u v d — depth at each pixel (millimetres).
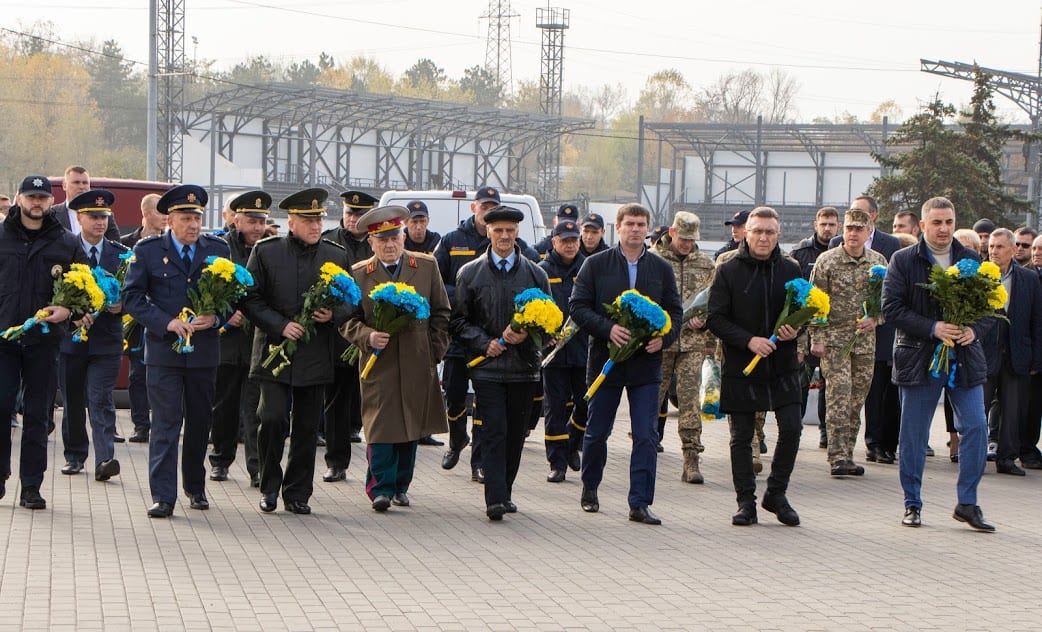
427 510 10234
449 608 7285
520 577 8078
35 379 9641
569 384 11891
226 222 12594
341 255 10055
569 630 6930
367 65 128250
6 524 9125
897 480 12250
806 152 67875
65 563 8031
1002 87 52469
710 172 69875
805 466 13023
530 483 11672
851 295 12383
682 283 12250
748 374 9844
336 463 11383
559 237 12133
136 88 108938
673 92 135375
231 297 9508
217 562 8203
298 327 9602
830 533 9703
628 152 119625
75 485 10727
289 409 10047
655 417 9953
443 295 10273
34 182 9555
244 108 59375
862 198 13703
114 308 10867
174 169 56625
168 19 52781
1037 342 12930
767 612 7383
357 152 66000
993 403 14211
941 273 9711
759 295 9828
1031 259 14383
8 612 6902
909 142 35156
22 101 87875
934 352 9852
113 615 6902
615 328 9672
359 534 9234
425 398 10133
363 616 7062
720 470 12594
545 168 73062
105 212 11484
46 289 9664
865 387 12609
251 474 11070
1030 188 48156
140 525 9258
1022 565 8750
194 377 9719
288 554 8516
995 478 12711
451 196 16828
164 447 9602
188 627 6734
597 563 8523
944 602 7707
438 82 130875
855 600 7703
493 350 9789
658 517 10164
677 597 7668
